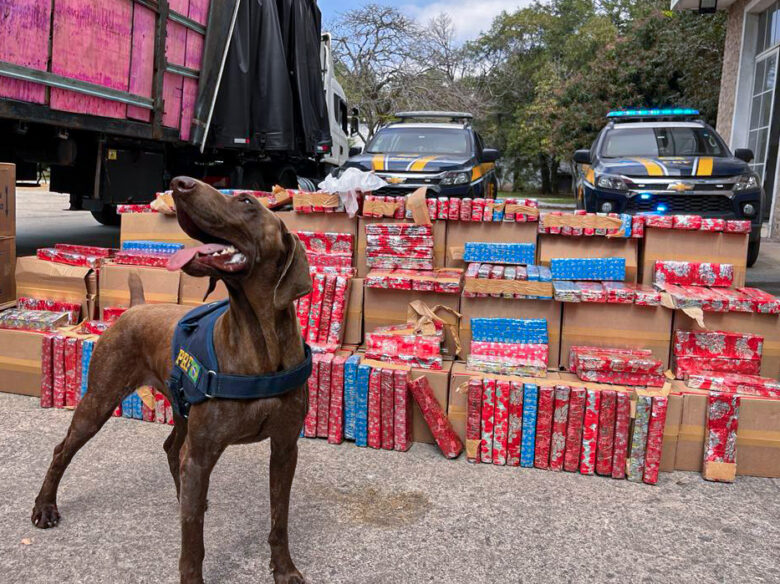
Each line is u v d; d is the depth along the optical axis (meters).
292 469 2.45
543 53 39.03
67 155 6.36
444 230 4.32
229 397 2.15
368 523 2.95
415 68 28.56
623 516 3.06
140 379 2.77
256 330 2.16
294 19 9.02
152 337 2.63
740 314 3.79
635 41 23.20
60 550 2.68
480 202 4.21
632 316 3.87
